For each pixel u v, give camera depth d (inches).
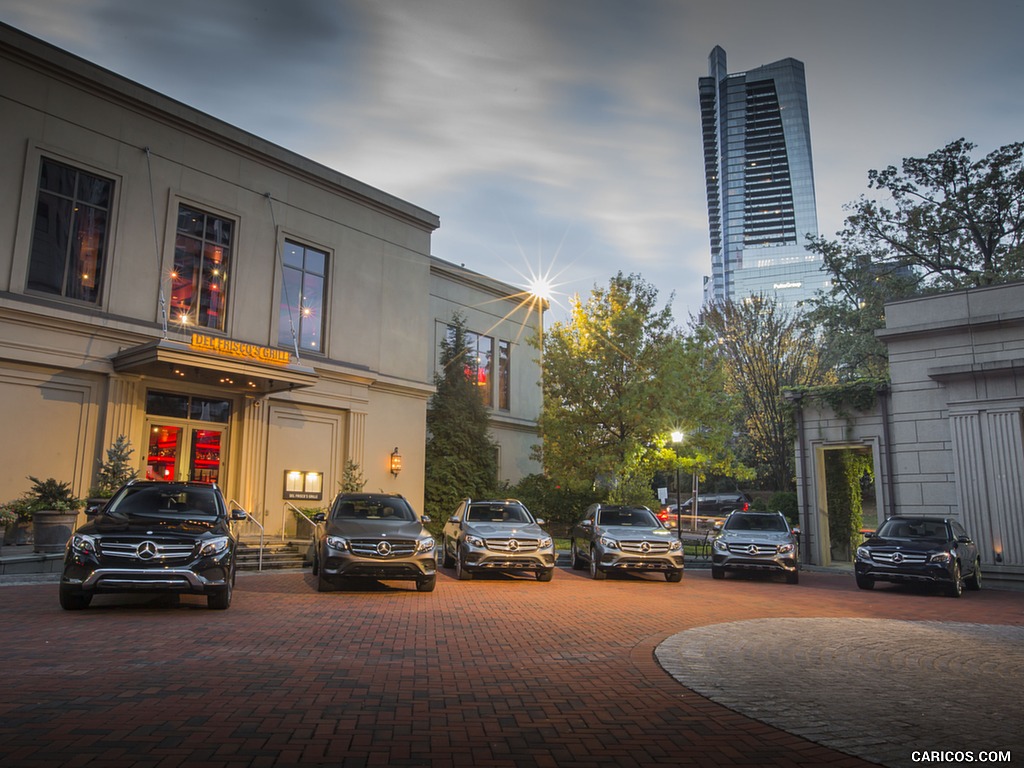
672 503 1795.0
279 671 255.4
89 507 409.7
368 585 543.2
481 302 1163.3
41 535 518.6
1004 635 394.6
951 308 808.9
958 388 776.9
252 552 667.4
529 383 1245.7
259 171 787.4
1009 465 734.5
